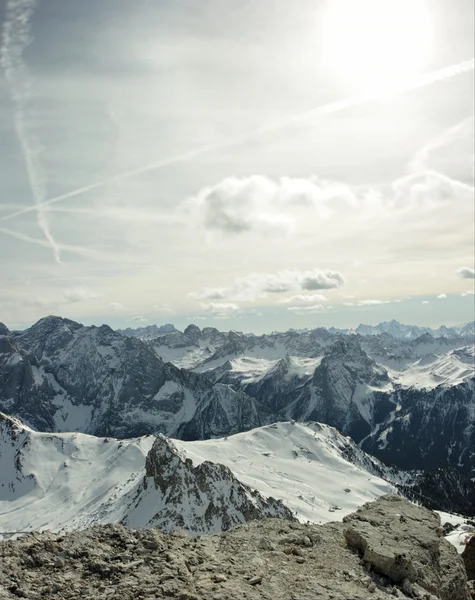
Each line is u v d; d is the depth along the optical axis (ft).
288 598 61.52
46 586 63.10
